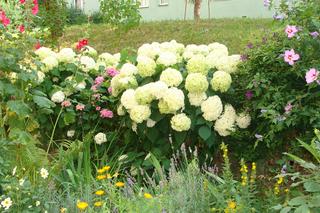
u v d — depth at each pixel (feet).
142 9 70.59
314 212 9.42
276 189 11.64
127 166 15.43
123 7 31.45
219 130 14.38
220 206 11.34
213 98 14.32
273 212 11.09
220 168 14.83
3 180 10.82
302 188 12.32
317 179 9.76
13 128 14.60
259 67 14.19
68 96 17.19
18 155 14.15
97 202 12.00
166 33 35.37
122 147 16.40
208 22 39.96
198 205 11.46
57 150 16.81
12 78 14.69
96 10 75.56
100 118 17.08
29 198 10.80
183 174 13.19
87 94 16.94
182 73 15.40
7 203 10.26
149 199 11.71
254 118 14.20
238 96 15.11
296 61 12.87
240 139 14.57
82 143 15.70
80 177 14.28
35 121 15.70
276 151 13.74
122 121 15.83
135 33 36.11
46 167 14.57
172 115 14.84
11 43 14.80
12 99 14.79
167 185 12.68
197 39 32.71
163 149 15.05
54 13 27.27
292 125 13.06
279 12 13.82
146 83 15.61
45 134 17.22
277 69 13.67
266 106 13.46
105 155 15.87
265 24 36.47
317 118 12.45
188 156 15.06
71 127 17.28
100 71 17.84
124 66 15.88
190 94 14.52
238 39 30.89
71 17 64.03
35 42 14.82
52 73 17.29
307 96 12.83
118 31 32.68
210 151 15.10
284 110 13.20
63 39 35.88
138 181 14.44
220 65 15.30
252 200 11.49
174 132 14.85
